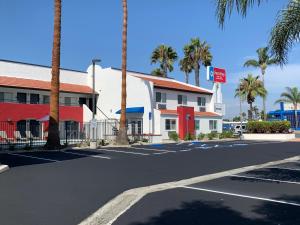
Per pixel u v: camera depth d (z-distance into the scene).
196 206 10.16
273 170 17.88
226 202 10.63
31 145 30.83
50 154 25.16
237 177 15.56
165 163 20.48
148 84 47.12
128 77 48.84
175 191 12.31
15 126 42.66
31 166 18.77
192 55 70.06
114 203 10.56
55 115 29.38
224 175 16.20
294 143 40.47
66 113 47.38
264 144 38.53
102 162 20.69
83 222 8.64
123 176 15.66
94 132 36.66
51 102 29.38
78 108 48.56
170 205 10.28
